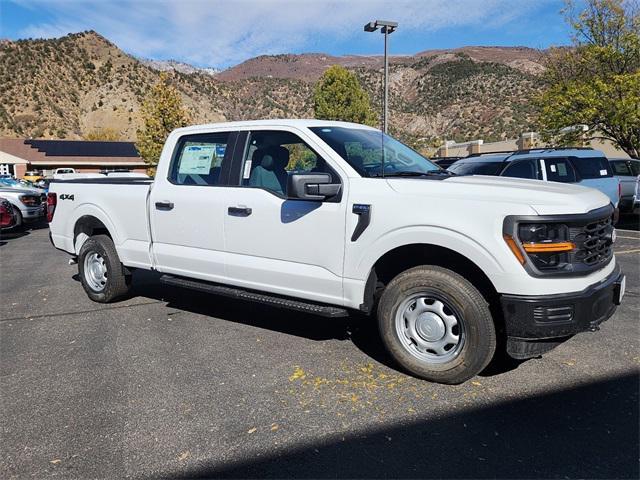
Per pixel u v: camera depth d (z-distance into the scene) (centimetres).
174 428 323
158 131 2709
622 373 390
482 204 348
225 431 318
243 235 460
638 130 1591
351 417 333
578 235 347
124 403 357
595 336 469
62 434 318
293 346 464
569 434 308
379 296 421
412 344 389
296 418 333
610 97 1579
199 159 509
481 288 374
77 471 281
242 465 283
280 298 451
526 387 370
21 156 5262
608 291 364
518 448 294
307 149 440
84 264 625
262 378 395
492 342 357
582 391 362
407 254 407
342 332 502
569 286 340
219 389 377
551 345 356
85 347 470
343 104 3075
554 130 1762
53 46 13250
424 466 279
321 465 282
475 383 379
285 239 433
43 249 1131
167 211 519
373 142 479
